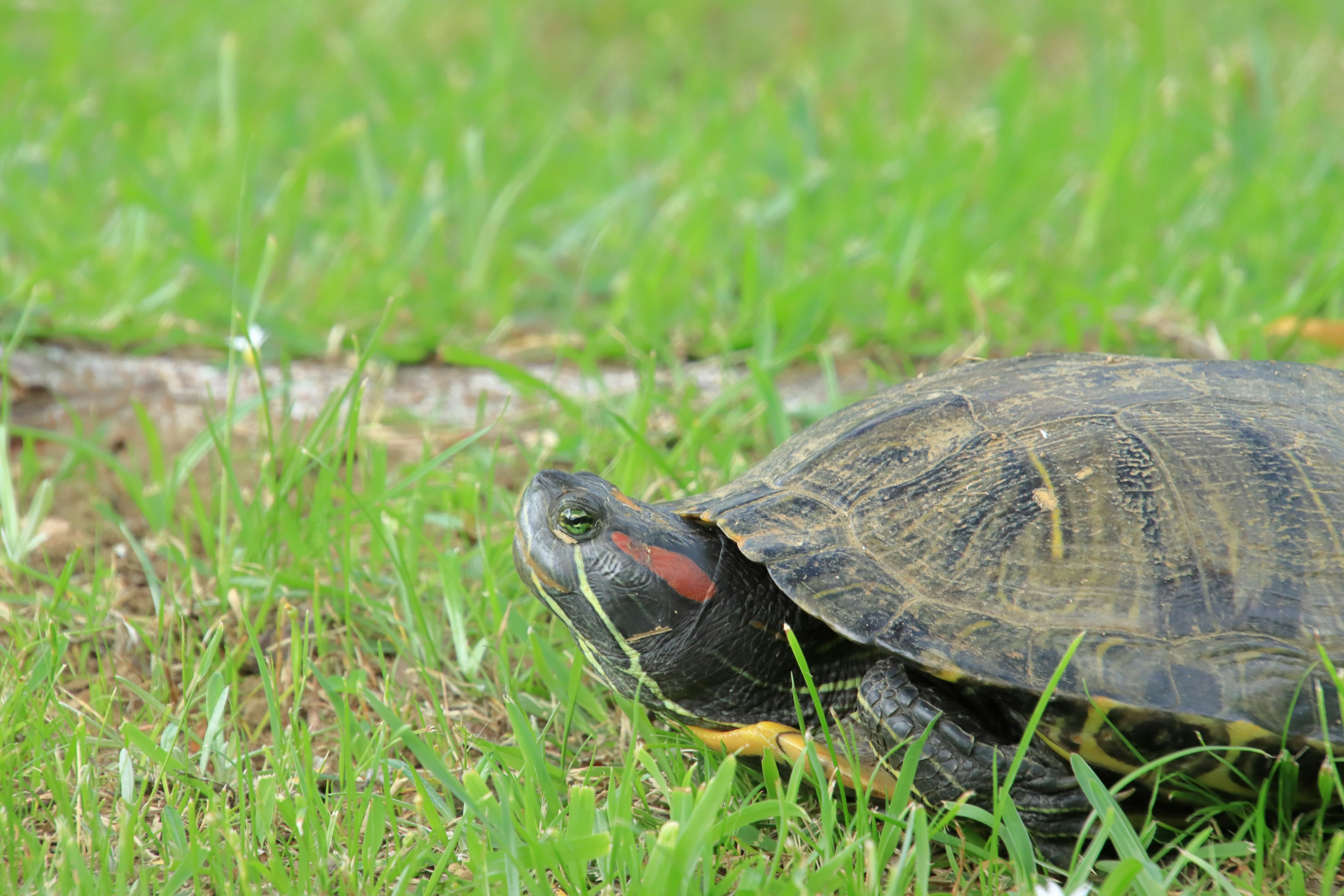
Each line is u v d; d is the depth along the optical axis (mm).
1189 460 4645
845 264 9008
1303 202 10297
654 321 8859
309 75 14984
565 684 5473
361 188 11414
